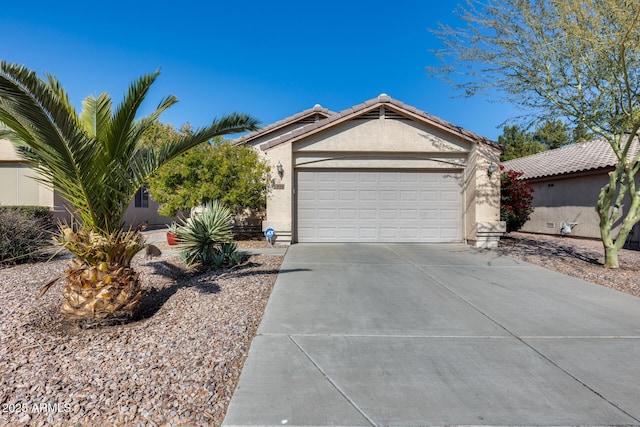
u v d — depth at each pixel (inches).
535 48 335.6
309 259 371.2
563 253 426.3
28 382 130.7
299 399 124.6
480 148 466.6
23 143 211.6
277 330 184.9
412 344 170.4
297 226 494.3
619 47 280.5
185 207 460.4
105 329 187.3
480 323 198.2
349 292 253.4
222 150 475.2
